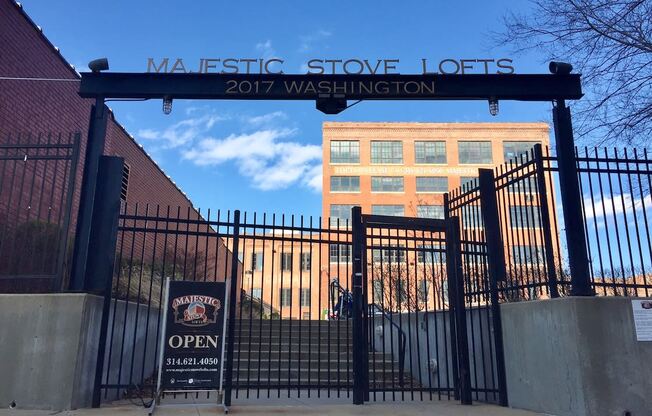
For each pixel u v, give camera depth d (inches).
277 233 1416.1
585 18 281.3
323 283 1556.3
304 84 295.4
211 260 756.0
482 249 309.0
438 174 2370.8
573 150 268.4
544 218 262.4
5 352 233.5
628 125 286.0
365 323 284.0
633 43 278.4
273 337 435.5
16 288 308.3
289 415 235.0
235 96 291.7
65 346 234.1
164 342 242.8
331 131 2447.1
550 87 293.1
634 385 226.5
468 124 2445.9
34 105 366.6
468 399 279.6
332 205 2329.0
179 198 756.0
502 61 297.7
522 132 2432.3
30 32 359.6
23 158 259.6
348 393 293.9
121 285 429.1
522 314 266.4
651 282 309.0
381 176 2374.5
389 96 295.3
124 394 294.5
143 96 286.8
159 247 624.1
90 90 281.3
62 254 248.1
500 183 309.1
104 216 265.4
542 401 246.5
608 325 231.3
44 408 227.6
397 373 391.9
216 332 249.4
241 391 322.7
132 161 561.9
